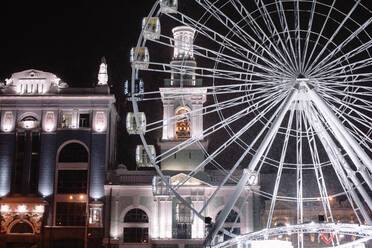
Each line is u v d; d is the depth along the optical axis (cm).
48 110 8312
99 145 8144
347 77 4569
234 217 7569
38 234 7781
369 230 4191
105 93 8325
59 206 7988
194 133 7894
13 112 8325
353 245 4703
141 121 5909
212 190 7594
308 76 4316
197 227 7475
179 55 8112
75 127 8212
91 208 7725
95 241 7612
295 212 7706
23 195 8012
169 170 7781
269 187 8650
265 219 7712
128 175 7906
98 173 8019
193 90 7988
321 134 4538
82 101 8300
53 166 8125
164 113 8012
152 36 4831
